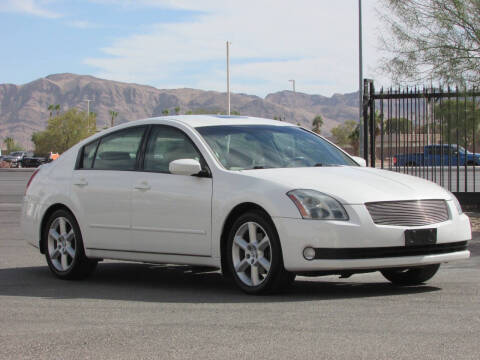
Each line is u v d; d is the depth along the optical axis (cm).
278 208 626
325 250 610
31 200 852
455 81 1430
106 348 453
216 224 674
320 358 414
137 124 786
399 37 1452
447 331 476
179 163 685
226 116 788
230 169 688
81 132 10894
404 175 703
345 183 644
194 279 777
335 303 591
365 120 1566
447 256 648
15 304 627
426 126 1527
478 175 2603
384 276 722
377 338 460
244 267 657
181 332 493
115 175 770
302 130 799
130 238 747
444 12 1430
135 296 663
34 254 1023
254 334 480
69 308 603
